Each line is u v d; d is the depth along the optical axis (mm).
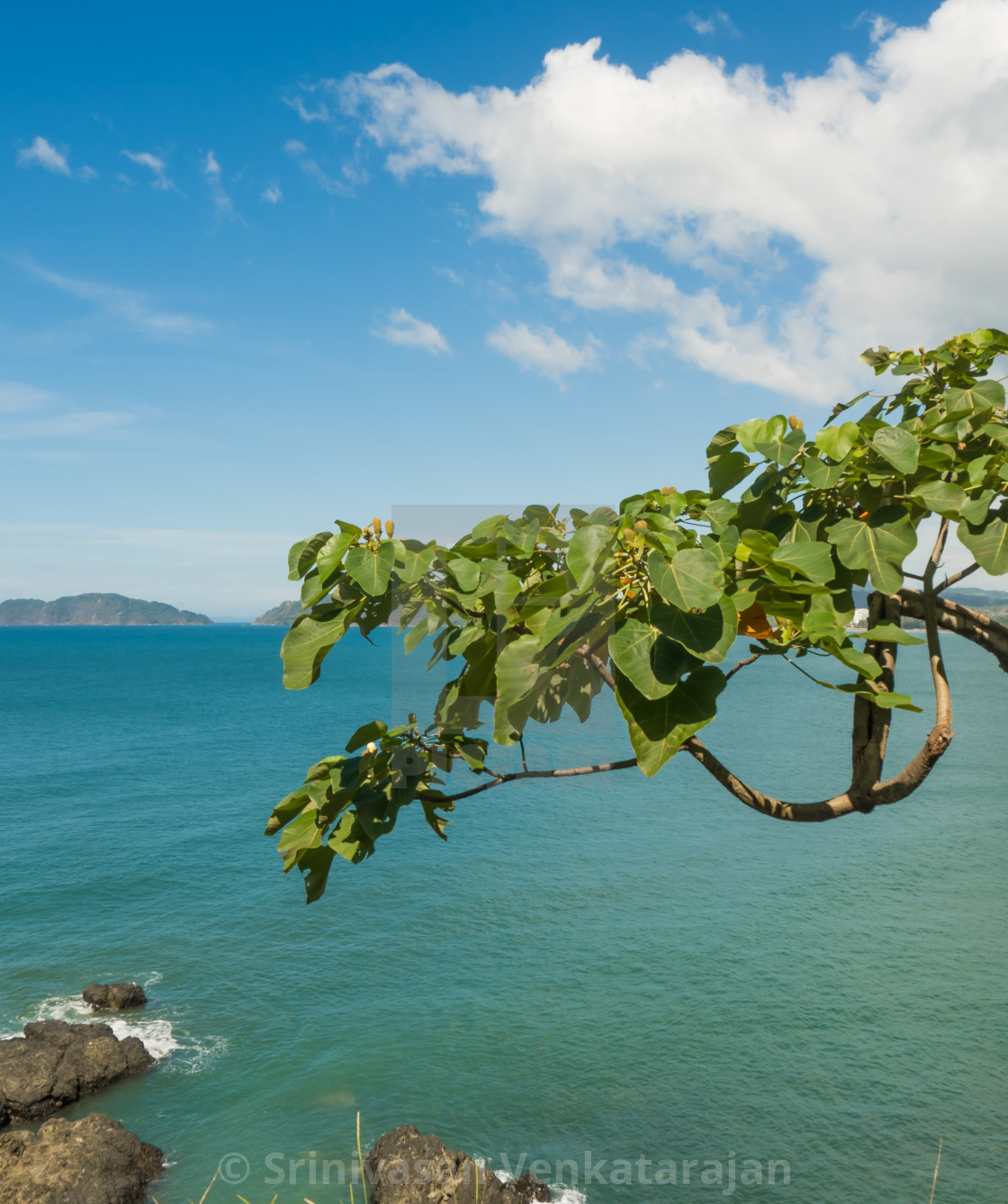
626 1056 23250
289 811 3535
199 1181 17219
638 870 41938
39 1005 26516
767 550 3137
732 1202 16891
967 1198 17094
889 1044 23672
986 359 4898
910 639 3461
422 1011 26094
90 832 49656
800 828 51062
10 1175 16094
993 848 45781
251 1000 27094
